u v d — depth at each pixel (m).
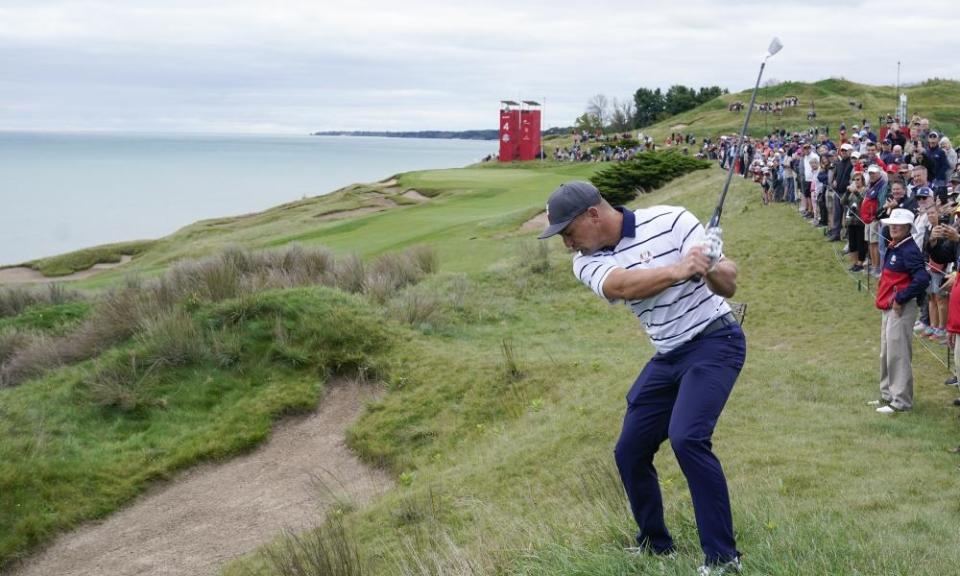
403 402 12.78
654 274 3.93
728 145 32.97
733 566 4.04
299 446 12.34
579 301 18.02
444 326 16.14
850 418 8.71
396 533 7.94
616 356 13.37
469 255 24.36
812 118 75.62
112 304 15.99
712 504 4.04
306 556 6.90
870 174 15.42
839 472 6.87
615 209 4.25
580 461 8.59
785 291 16.06
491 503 8.02
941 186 14.75
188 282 16.75
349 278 18.31
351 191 54.84
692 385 4.12
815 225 19.84
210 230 47.47
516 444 9.84
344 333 14.66
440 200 44.12
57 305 18.97
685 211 4.18
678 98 126.19
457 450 11.08
